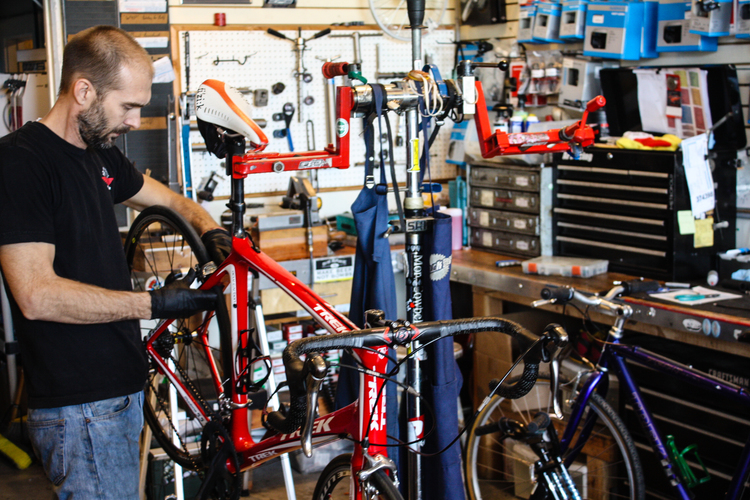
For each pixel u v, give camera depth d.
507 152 1.93
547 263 3.13
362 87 1.82
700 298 2.62
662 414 2.72
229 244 2.13
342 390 2.20
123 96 1.70
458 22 4.36
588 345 2.89
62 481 1.79
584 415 2.88
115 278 1.88
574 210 3.24
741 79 2.94
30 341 1.74
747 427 2.46
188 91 3.70
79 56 1.67
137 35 3.65
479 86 1.95
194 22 3.75
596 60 3.48
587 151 3.11
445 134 4.39
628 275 3.06
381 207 2.04
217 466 1.97
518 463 3.14
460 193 3.84
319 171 4.09
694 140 2.80
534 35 3.70
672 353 2.71
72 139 1.75
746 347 2.33
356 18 4.10
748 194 3.01
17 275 1.62
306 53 3.97
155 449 2.96
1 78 4.18
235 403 2.00
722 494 2.56
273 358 3.44
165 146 3.68
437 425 2.09
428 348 2.09
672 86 3.08
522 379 1.45
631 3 3.22
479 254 3.64
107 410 1.82
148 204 2.29
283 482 3.32
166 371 2.28
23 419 3.72
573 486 2.33
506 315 3.32
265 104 3.88
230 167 1.86
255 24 3.87
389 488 1.50
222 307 1.85
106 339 1.81
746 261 2.73
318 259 3.39
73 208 1.75
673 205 2.83
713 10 2.93
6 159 1.63
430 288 2.08
